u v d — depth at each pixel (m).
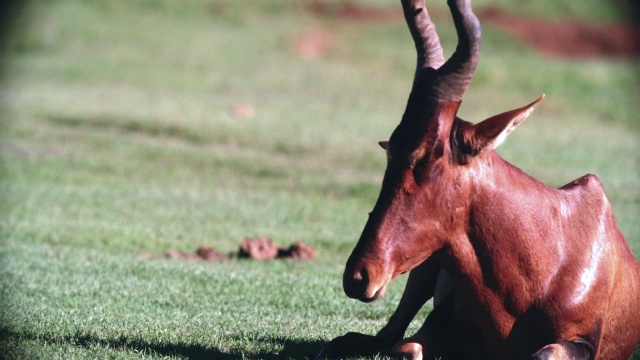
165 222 57.09
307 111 105.62
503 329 23.44
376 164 81.38
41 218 55.69
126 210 59.94
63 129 89.94
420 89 22.38
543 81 129.12
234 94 113.88
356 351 26.08
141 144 84.25
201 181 72.44
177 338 29.02
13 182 67.81
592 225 24.41
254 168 77.00
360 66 135.62
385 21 158.00
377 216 22.30
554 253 23.33
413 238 22.25
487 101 117.88
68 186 67.62
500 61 138.75
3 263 42.41
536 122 107.69
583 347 23.44
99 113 96.94
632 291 25.84
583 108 117.56
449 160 22.16
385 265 22.05
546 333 23.42
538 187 23.80
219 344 28.52
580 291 23.45
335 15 159.88
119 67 126.12
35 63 126.12
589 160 85.75
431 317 25.00
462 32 21.38
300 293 38.25
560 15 171.25
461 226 22.66
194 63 130.62
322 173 76.50
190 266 43.75
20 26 141.75
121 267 42.59
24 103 101.62
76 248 48.25
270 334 30.48
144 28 146.50
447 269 23.36
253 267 44.75
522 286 23.12
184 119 95.62
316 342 29.58
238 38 145.50
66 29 142.50
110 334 29.30
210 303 35.97
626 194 70.81
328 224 58.81
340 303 36.66
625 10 178.00
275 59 136.00
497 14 168.00
